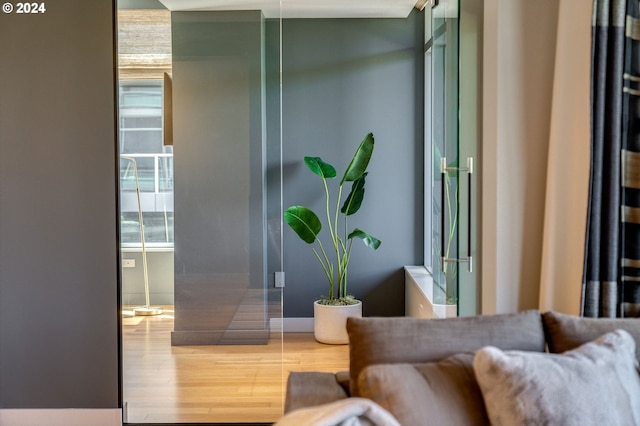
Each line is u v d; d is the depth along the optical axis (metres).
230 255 3.67
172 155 3.65
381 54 5.78
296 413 1.74
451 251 3.20
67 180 3.58
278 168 3.67
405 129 5.80
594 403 1.74
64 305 3.60
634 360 1.94
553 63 3.04
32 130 3.56
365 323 2.05
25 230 3.59
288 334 5.81
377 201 5.83
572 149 2.95
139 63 3.62
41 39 3.56
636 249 2.91
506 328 2.05
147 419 3.66
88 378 3.61
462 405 1.79
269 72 3.66
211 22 3.65
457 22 2.96
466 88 3.17
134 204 3.64
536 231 3.10
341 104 5.80
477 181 3.15
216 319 3.68
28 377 3.60
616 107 2.85
